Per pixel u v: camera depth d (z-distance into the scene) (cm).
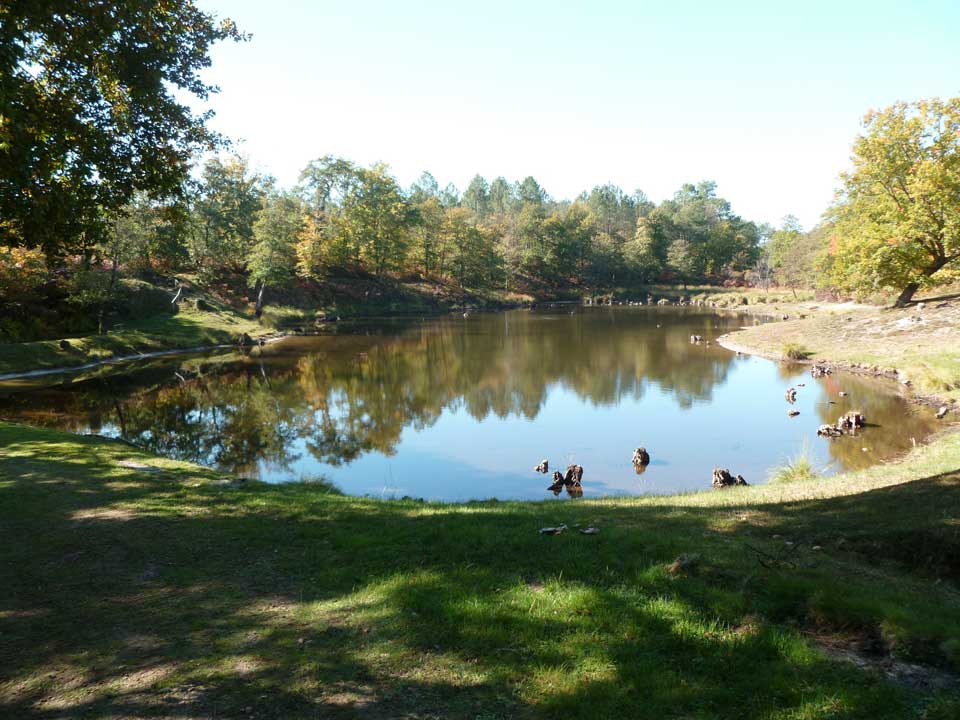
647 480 1467
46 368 3086
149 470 1115
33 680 442
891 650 447
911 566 618
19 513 834
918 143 3466
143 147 1360
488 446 1794
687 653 446
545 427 2005
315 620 521
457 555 646
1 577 631
